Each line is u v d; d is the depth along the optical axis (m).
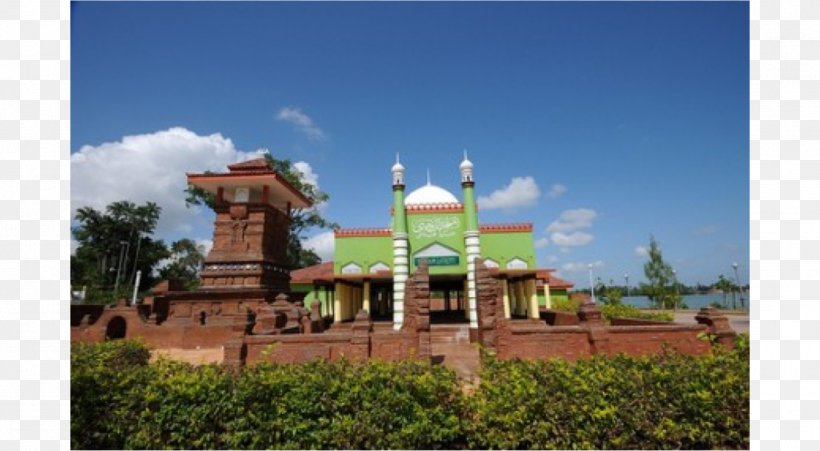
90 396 5.14
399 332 10.70
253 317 15.87
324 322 23.19
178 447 5.06
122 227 53.28
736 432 4.82
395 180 19.97
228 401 5.12
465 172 19.89
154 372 5.68
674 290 48.09
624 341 10.72
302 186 44.41
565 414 4.97
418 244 19.89
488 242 21.19
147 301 23.62
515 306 25.69
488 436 4.96
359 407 5.14
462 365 12.18
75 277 50.09
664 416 4.98
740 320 30.98
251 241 21.98
